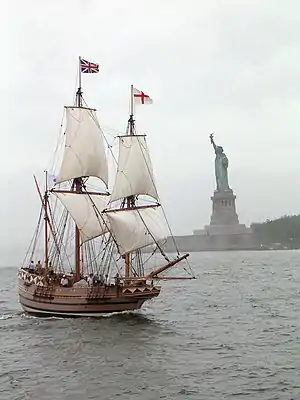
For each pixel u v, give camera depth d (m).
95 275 75.19
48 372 39.16
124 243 73.00
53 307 69.50
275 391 33.78
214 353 45.06
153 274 69.75
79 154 79.88
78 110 80.75
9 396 33.03
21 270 82.06
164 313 71.94
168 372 38.81
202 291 104.56
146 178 75.56
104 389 34.53
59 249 84.12
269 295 92.81
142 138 76.56
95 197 82.06
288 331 55.03
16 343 51.47
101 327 60.25
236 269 177.25
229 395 33.09
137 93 77.94
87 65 81.06
